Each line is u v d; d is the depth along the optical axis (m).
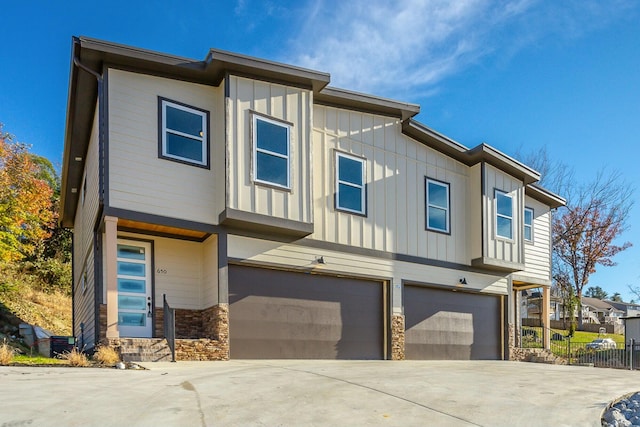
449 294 15.78
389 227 14.38
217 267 11.34
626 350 18.05
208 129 11.76
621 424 5.92
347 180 13.72
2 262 19.16
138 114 10.91
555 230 34.62
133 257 11.82
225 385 7.10
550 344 20.81
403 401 6.56
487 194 16.28
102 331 10.46
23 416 4.97
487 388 7.97
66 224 19.61
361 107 14.21
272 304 12.09
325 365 10.59
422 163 15.48
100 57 10.60
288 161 11.97
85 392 6.21
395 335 13.95
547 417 6.04
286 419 5.39
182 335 11.91
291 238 12.45
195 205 11.29
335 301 13.19
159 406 5.64
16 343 12.69
